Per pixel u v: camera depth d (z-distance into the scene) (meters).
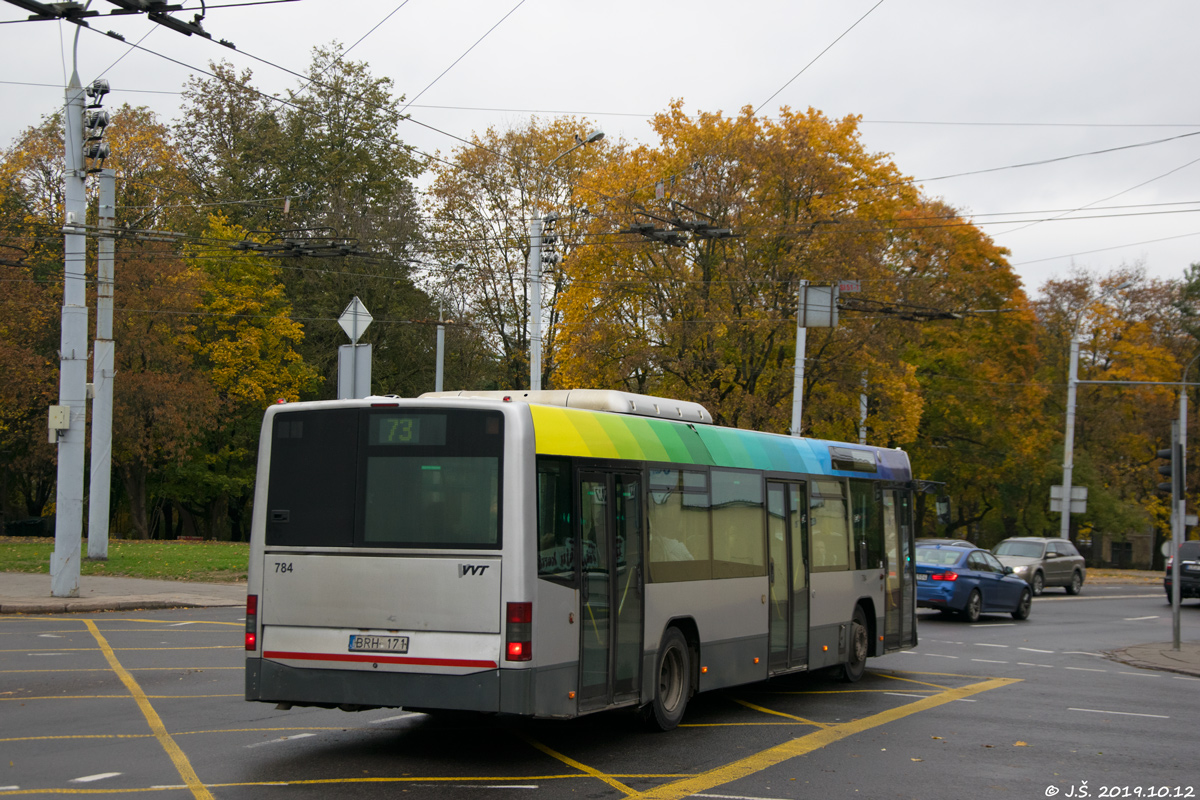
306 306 47.38
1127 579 47.62
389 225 44.88
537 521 8.50
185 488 47.09
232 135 48.00
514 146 45.97
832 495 14.03
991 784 8.33
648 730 10.17
